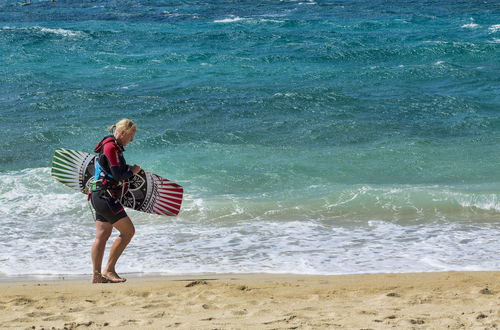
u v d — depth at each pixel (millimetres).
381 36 71312
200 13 94750
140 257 17797
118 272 16469
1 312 11727
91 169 14125
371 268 16734
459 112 39094
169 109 40031
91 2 110000
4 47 64625
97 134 34406
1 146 31984
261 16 91125
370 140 32875
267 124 36281
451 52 60562
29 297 12852
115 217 14102
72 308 11922
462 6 98875
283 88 46594
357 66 56031
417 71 51906
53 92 44531
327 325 10406
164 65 56562
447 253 18109
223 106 40844
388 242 19297
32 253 18312
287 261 17406
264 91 45469
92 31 73812
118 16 92625
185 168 28000
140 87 47750
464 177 27172
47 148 31906
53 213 22438
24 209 22766
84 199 23812
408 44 65562
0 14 96312
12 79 49688
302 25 81125
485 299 12289
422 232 20328
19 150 31484
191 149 31016
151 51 63938
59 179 14188
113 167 13547
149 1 110688
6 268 16938
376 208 22984
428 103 41344
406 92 45094
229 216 22078
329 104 41094
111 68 55219
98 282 14430
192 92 45438
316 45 65312
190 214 22188
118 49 65000
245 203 23312
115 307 11984
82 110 39969
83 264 17266
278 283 14086
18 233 20266
